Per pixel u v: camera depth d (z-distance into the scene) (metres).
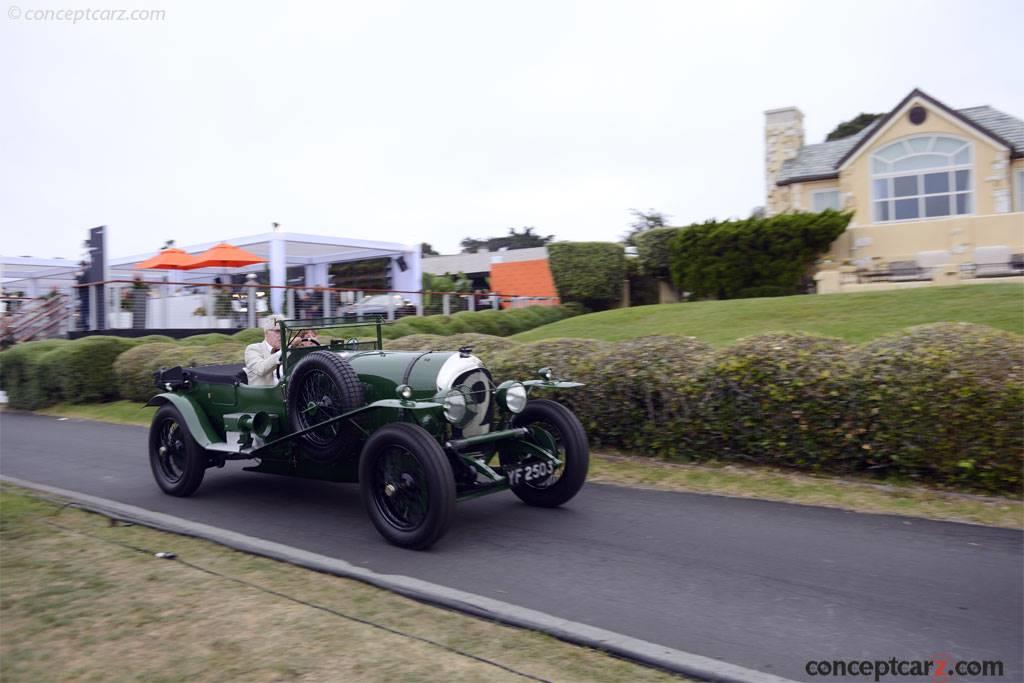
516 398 6.30
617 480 7.66
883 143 24.50
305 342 7.05
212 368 7.76
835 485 7.05
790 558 5.32
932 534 5.71
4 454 10.15
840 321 14.20
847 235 22.67
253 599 4.64
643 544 5.69
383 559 5.45
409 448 5.50
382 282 25.58
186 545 5.82
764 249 23.08
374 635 4.12
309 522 6.46
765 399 7.57
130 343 15.06
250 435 6.86
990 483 6.52
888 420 6.90
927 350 7.00
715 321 15.83
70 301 19.98
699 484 7.36
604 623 4.32
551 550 5.59
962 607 4.45
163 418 7.63
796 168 27.20
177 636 4.11
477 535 5.98
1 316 21.61
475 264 40.09
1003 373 6.52
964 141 23.36
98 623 4.28
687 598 4.66
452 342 10.64
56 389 14.89
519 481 6.14
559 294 28.30
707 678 3.68
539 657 3.90
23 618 4.36
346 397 6.08
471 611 4.44
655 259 27.30
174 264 19.33
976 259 20.11
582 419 8.76
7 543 5.80
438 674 3.68
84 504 7.07
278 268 20.53
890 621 4.28
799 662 3.83
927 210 24.03
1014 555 5.24
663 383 8.17
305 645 3.99
